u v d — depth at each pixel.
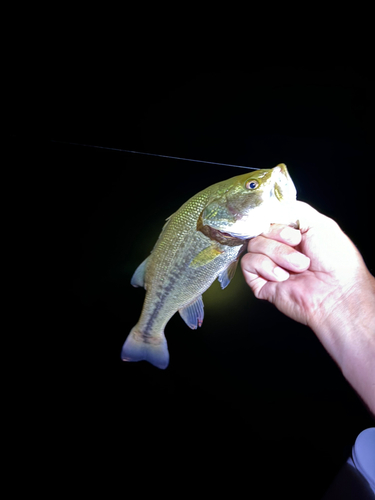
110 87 1.56
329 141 1.46
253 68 1.36
